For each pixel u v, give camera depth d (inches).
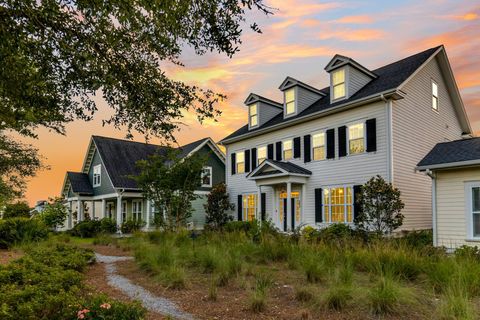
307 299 219.9
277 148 778.2
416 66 612.1
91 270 343.3
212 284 249.0
